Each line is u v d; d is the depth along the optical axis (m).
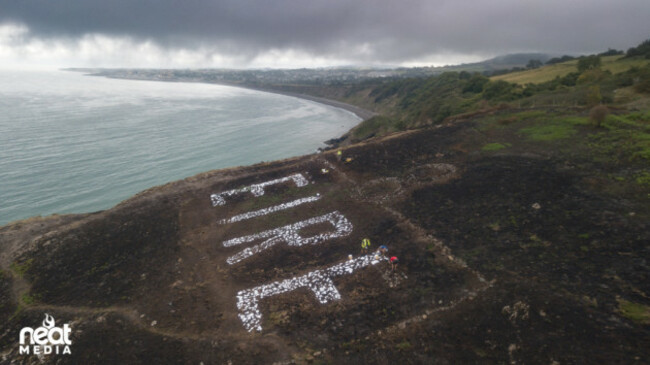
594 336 11.45
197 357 13.92
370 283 17.34
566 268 14.89
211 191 30.94
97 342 15.03
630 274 13.62
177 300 17.58
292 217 25.88
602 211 18.33
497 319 13.23
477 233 19.28
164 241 23.22
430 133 39.88
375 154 36.41
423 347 12.95
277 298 17.27
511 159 28.58
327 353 13.51
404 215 23.23
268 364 13.31
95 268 20.61
